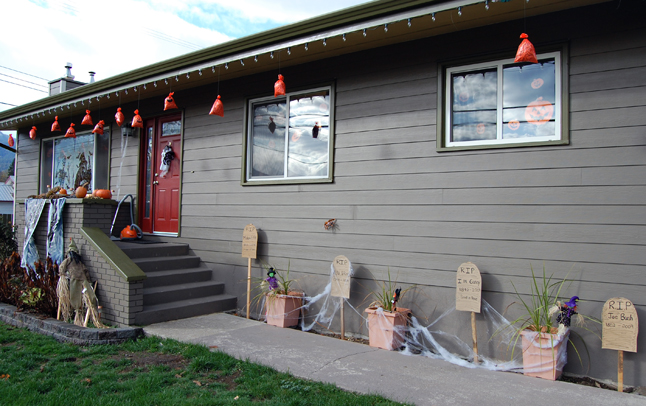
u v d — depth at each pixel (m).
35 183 10.54
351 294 5.58
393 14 4.70
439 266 4.98
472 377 4.03
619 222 4.14
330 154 5.86
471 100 5.02
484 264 4.73
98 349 4.65
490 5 4.33
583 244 4.27
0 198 27.11
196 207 7.35
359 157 5.63
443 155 5.02
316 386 3.72
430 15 4.53
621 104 4.19
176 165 7.86
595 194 4.25
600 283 4.18
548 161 4.47
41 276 6.07
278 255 6.29
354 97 5.73
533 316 4.23
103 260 5.79
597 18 4.33
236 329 5.46
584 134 4.32
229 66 6.30
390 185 5.36
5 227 8.95
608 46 4.27
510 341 4.52
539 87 4.68
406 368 4.22
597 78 4.30
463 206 4.88
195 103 7.50
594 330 4.18
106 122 8.91
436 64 5.14
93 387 3.67
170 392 3.58
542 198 4.48
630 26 4.20
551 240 4.41
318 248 5.91
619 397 3.61
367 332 5.43
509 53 4.73
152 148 8.20
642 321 4.00
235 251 6.79
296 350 4.67
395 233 5.30
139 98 8.15
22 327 5.67
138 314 5.49
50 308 5.79
